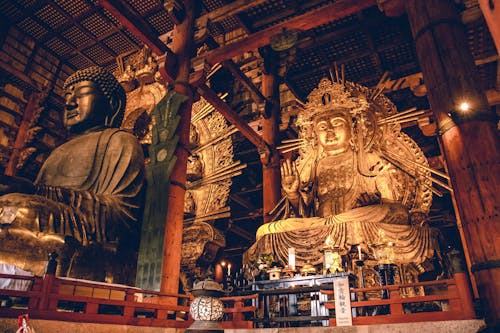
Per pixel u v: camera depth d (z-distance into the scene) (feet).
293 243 29.81
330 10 28.14
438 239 29.45
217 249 37.40
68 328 15.64
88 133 31.99
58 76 49.42
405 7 23.48
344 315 17.34
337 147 37.58
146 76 48.42
